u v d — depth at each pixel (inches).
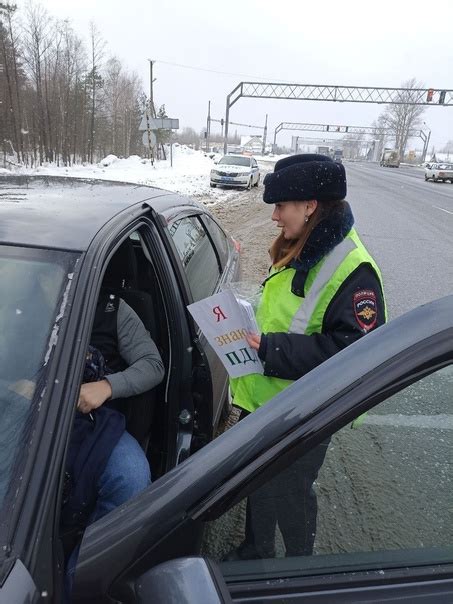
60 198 83.3
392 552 46.3
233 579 41.7
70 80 1503.4
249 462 41.9
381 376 40.8
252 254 315.3
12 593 37.6
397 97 2090.3
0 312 57.1
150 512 43.3
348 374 41.7
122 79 2098.9
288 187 62.6
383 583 41.2
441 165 1393.9
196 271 105.9
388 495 54.2
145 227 83.7
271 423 42.4
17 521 42.4
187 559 39.2
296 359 63.9
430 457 50.6
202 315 69.8
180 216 106.0
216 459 43.1
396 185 1140.5
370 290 63.2
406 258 335.9
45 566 42.0
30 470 45.4
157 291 88.2
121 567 42.6
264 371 67.3
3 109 1284.4
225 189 756.0
